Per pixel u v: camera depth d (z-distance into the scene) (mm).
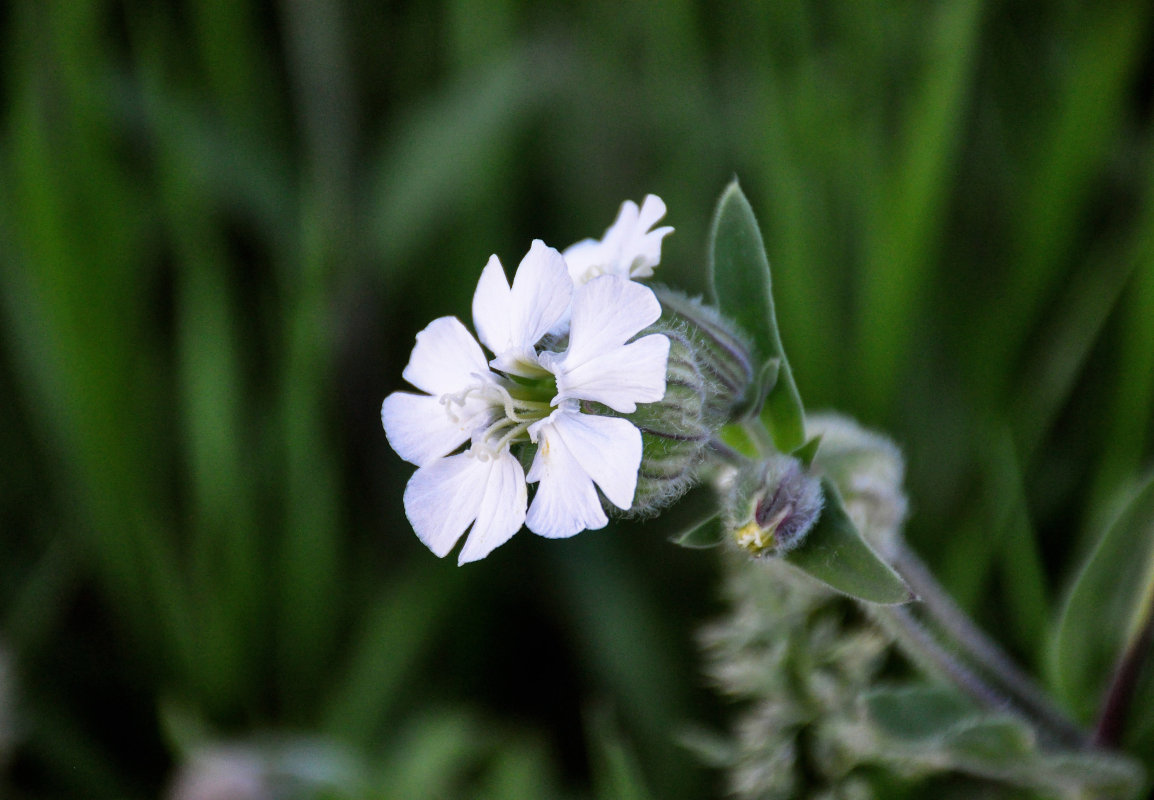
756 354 316
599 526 297
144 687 378
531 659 383
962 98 363
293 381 373
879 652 337
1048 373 371
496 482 304
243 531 372
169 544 382
